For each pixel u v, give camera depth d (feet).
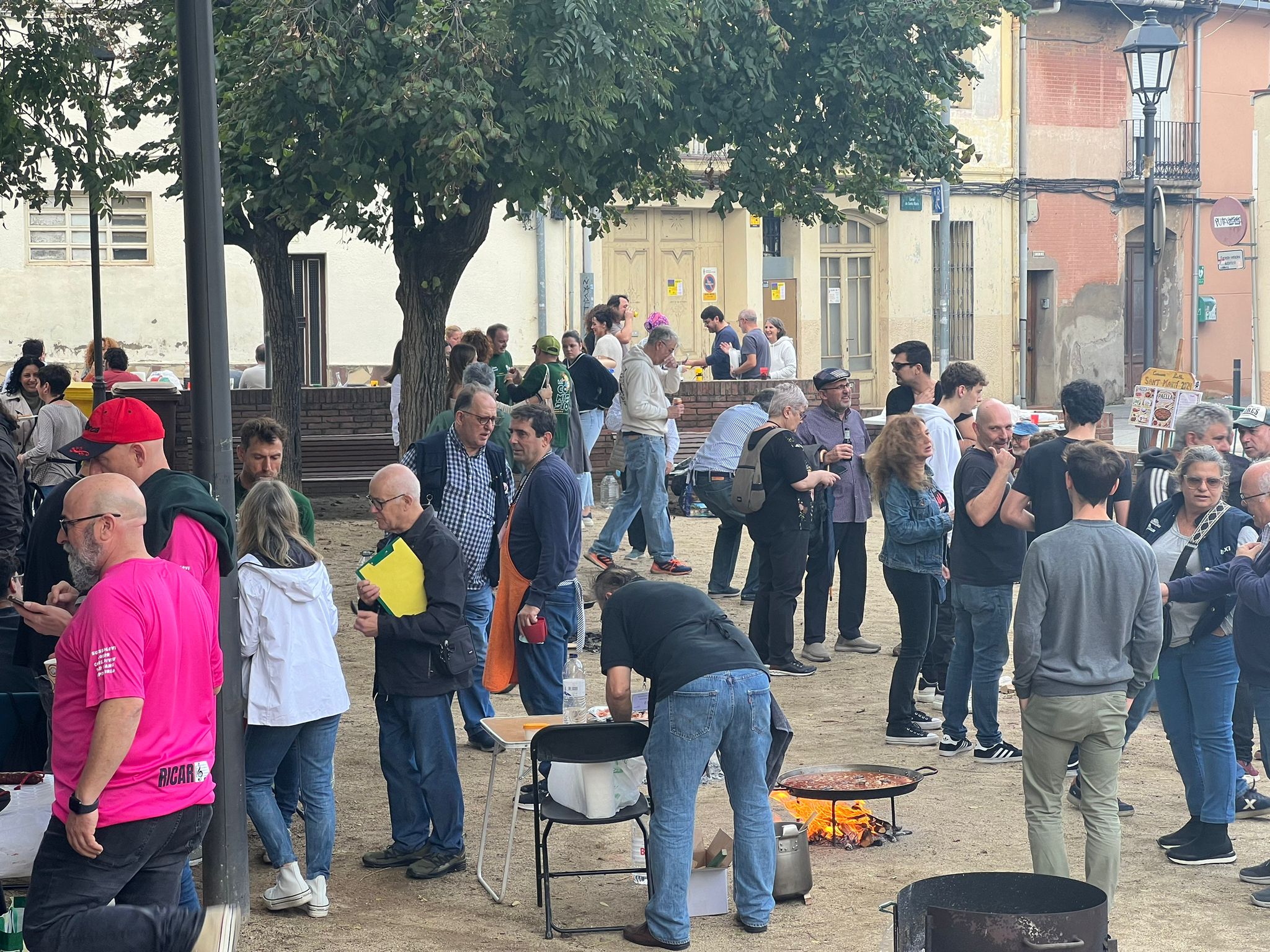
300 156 35.50
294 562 19.03
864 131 42.70
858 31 41.32
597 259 81.35
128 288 74.33
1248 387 105.60
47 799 16.53
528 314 79.51
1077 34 96.17
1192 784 21.06
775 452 31.37
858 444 33.88
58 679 14.07
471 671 20.67
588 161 36.94
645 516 42.04
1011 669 32.37
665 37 36.01
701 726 17.75
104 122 44.11
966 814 22.99
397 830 20.79
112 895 14.12
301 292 75.72
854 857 21.17
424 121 33.12
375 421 58.18
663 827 17.93
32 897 14.02
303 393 57.47
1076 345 98.32
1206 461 21.09
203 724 14.84
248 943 17.94
